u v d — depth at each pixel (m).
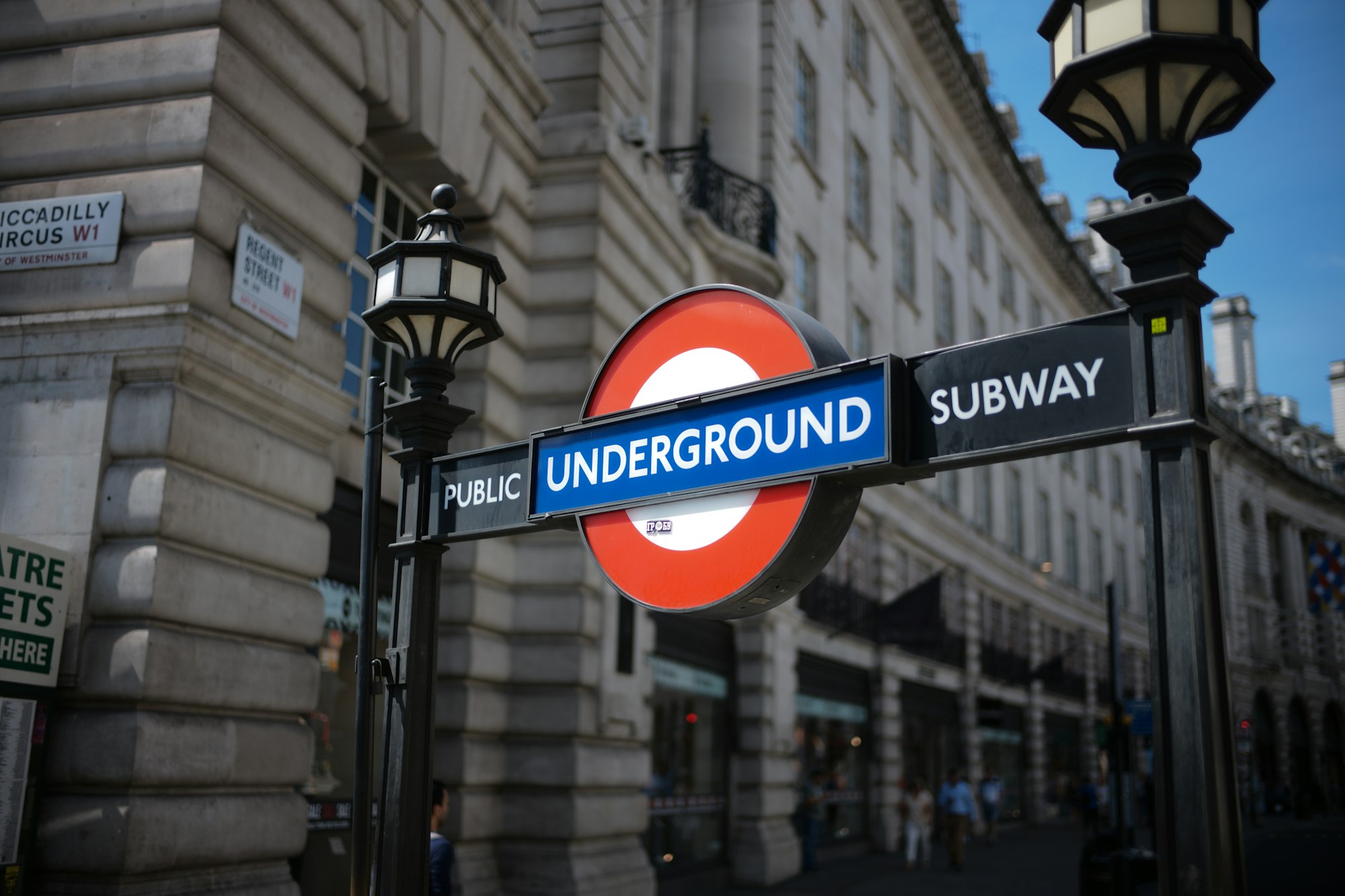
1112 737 15.04
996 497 33.66
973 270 34.81
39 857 6.33
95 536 6.79
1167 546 2.38
